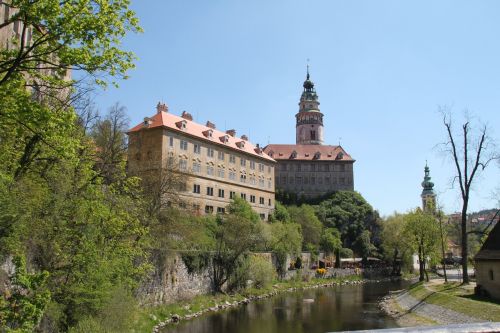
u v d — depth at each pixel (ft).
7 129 56.34
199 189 262.06
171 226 136.36
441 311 114.73
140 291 124.47
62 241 69.51
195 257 159.22
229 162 293.84
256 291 189.78
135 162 146.92
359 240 389.60
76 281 70.13
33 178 69.82
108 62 46.55
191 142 259.60
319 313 143.64
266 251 234.79
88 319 68.03
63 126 48.37
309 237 325.83
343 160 463.42
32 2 41.91
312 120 520.83
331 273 279.08
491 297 114.62
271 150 469.98
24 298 41.14
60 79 48.75
